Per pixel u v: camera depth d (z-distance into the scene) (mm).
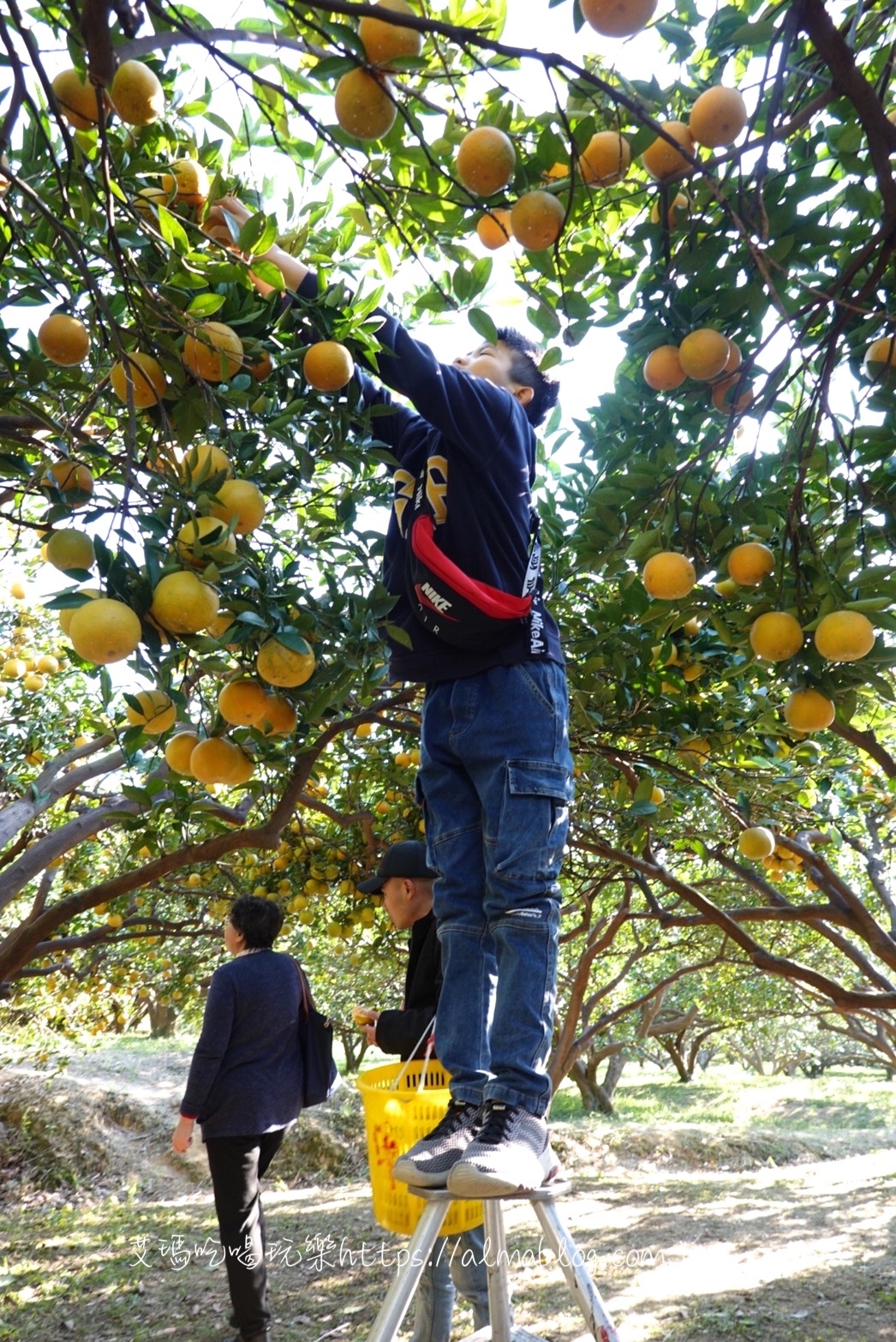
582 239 2291
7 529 5695
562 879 7188
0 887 4445
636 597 2791
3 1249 6613
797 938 12305
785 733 3199
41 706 6977
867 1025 21109
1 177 1757
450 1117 1815
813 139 2043
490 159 1593
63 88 1675
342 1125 10938
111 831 7031
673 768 3984
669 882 5055
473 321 1854
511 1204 8039
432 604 1860
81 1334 4926
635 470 2328
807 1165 11430
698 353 1946
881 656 2018
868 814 7422
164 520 1662
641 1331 5023
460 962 1925
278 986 4102
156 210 1856
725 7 1979
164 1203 8477
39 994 9797
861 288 2033
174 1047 15859
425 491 1977
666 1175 10180
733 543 2354
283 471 1890
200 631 1585
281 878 6254
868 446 2184
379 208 2197
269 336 1951
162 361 1865
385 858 3561
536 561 2008
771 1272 6102
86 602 1518
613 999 16062
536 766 1868
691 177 1850
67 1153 9445
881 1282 5828
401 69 1483
